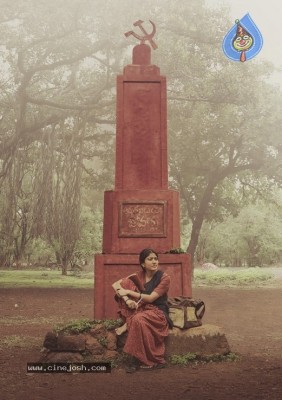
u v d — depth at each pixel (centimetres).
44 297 1734
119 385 513
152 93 859
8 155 2611
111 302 793
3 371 576
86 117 2725
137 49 885
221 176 3167
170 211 822
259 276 3136
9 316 1169
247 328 991
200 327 645
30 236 2578
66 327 637
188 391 483
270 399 447
